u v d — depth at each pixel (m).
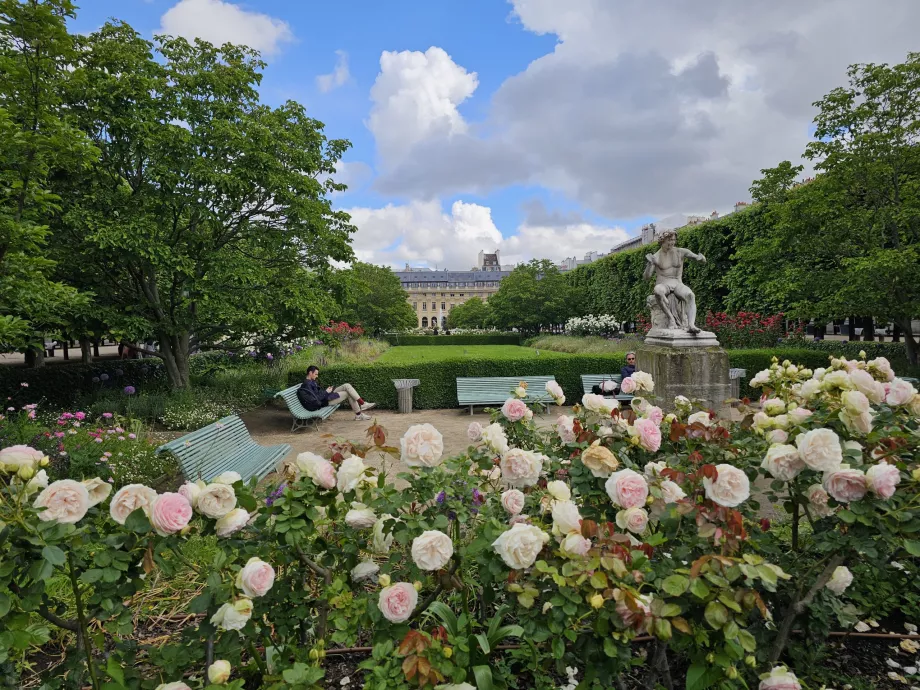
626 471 1.82
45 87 5.77
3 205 5.39
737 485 1.77
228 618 1.56
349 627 1.68
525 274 39.56
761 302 17.11
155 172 8.45
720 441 2.38
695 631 1.56
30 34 5.54
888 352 13.75
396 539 1.82
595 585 1.46
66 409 8.88
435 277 127.81
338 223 11.99
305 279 10.75
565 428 2.40
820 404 2.34
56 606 1.93
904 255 10.27
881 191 11.83
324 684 2.25
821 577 1.99
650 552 1.72
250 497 1.77
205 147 9.36
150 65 8.98
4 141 4.89
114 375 11.07
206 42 9.97
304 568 2.03
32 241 5.10
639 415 2.61
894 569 2.61
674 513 1.82
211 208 9.53
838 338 19.22
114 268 9.14
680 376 6.92
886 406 2.37
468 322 78.75
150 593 3.07
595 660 1.64
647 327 20.31
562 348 25.66
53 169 7.52
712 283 19.80
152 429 8.38
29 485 1.59
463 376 11.93
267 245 10.68
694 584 1.50
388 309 41.47
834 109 11.84
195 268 9.28
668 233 7.60
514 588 1.57
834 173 11.79
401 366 11.66
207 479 4.55
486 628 2.12
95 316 8.56
